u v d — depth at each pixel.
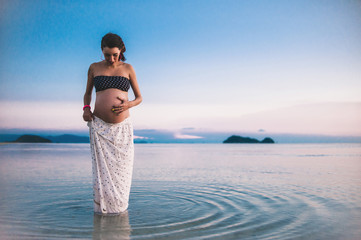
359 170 7.92
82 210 3.34
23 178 6.04
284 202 3.77
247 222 2.85
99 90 3.27
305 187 5.00
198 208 3.43
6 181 5.62
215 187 4.98
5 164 9.62
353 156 15.88
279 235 2.46
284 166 9.25
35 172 7.16
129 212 3.24
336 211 3.30
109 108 3.19
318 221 2.89
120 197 3.20
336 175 6.73
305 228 2.66
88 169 7.95
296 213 3.21
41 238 2.38
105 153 3.23
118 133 3.28
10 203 3.70
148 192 4.49
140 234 2.48
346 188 4.90
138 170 7.90
